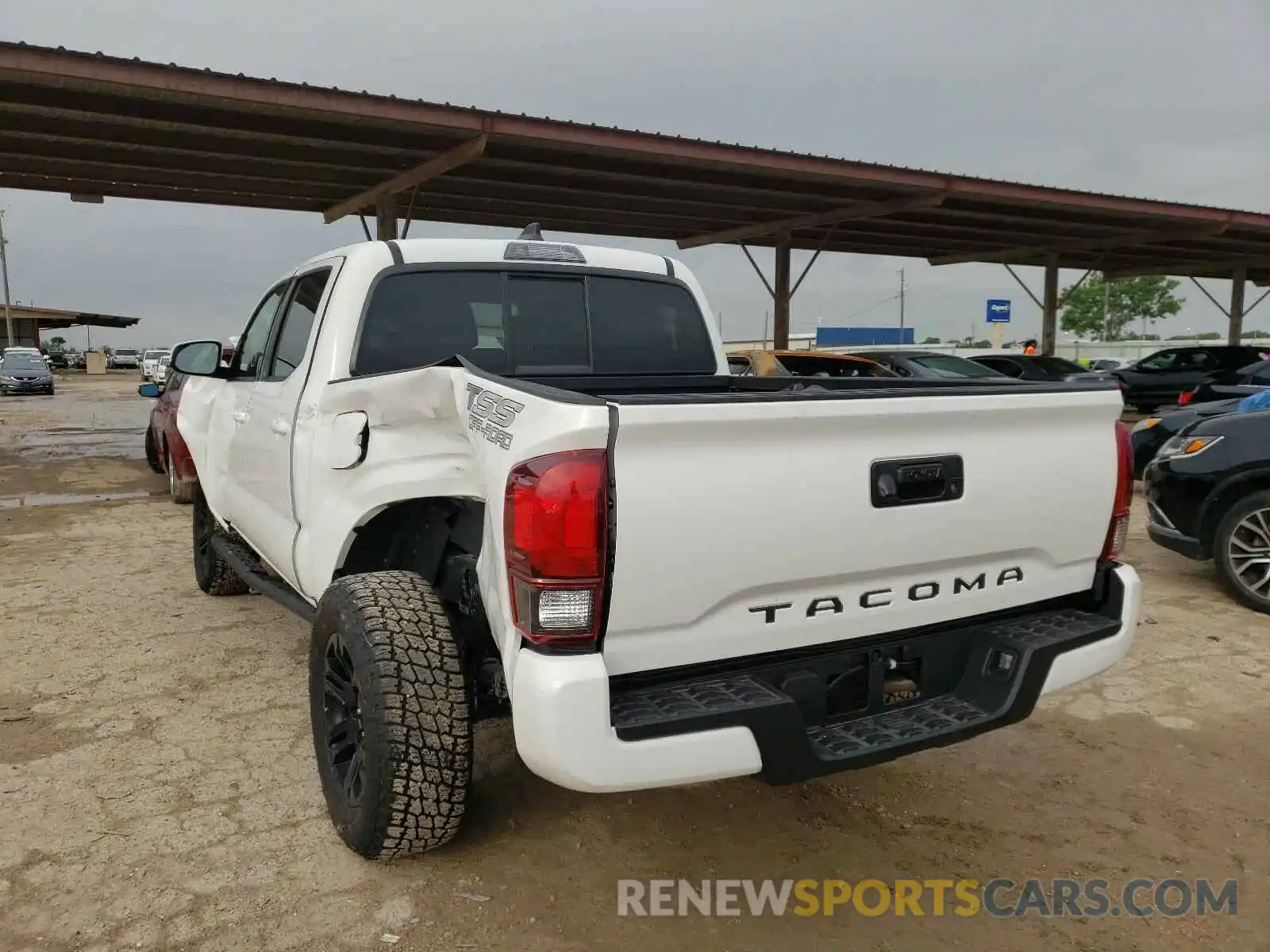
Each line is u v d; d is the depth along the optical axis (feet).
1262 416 19.03
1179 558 24.16
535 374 13.24
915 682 9.33
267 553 14.26
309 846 10.11
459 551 10.94
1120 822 11.04
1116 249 76.95
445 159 40.34
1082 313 237.86
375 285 12.26
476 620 10.09
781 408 7.82
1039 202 53.52
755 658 8.43
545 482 7.30
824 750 8.27
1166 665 16.17
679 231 62.75
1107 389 9.94
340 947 8.49
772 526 8.00
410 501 10.86
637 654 7.76
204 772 11.81
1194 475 19.62
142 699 14.17
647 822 10.85
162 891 9.27
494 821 10.74
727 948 8.64
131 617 18.34
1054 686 9.37
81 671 15.31
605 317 13.99
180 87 31.76
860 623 8.75
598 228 61.16
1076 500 9.87
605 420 7.20
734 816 11.07
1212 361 63.93
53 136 37.68
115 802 11.02
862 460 8.41
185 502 31.91
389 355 12.30
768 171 44.37
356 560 11.69
